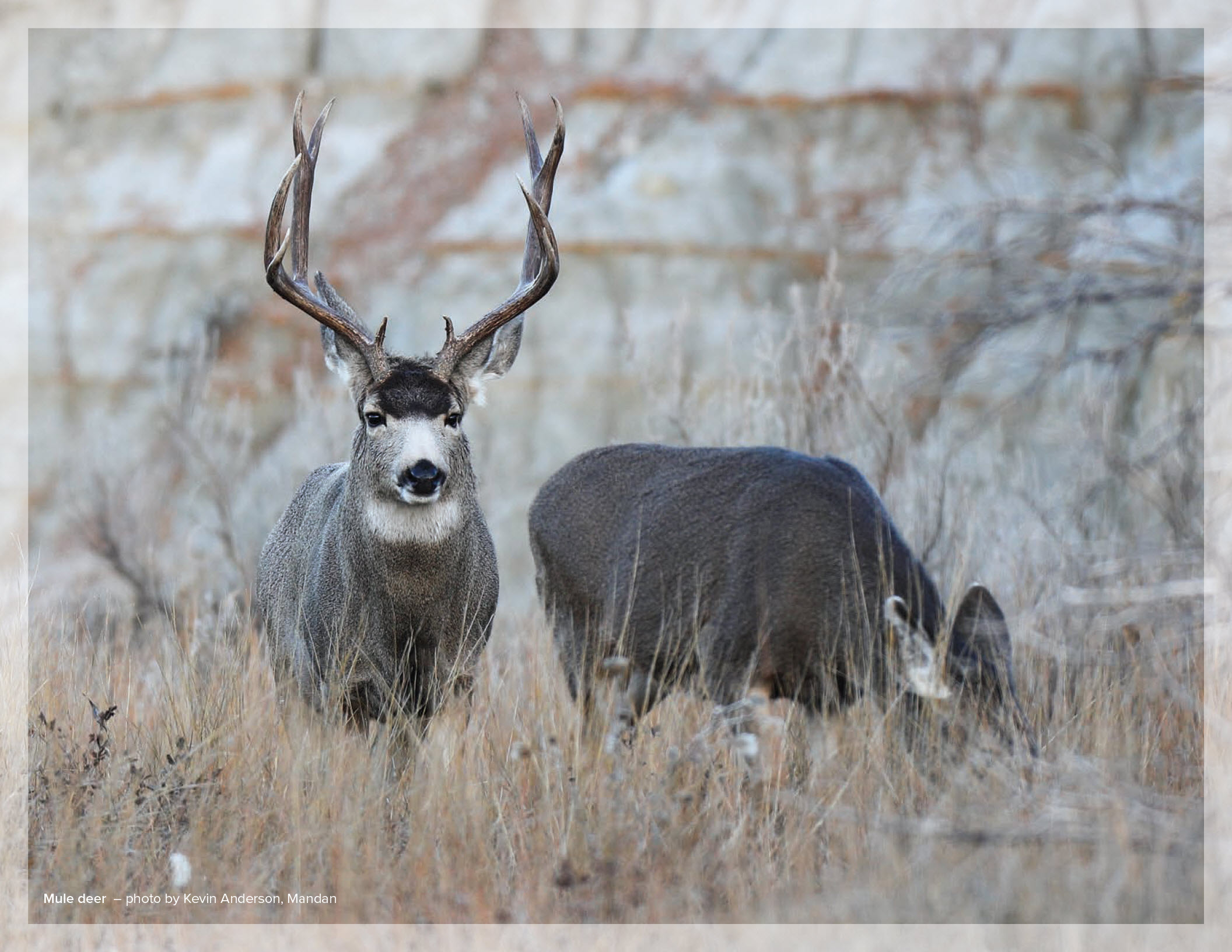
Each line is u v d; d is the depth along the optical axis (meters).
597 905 14.47
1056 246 19.33
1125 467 19.28
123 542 36.12
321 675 18.91
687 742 18.19
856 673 17.14
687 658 18.78
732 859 15.09
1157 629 17.98
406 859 15.51
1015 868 13.62
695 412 28.86
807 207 61.09
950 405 27.91
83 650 22.11
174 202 69.31
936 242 26.67
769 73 65.06
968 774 15.20
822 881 14.81
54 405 65.62
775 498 17.98
